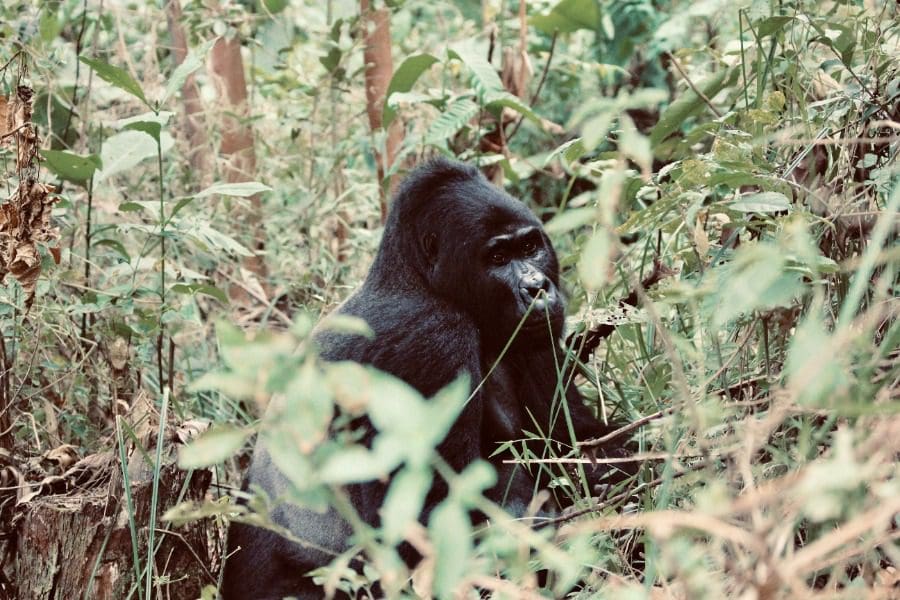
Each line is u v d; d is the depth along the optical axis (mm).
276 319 5961
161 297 4316
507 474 3883
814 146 3406
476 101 5949
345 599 3631
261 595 3766
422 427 1474
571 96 7551
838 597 1906
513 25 7078
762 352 3238
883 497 1909
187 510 2355
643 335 4203
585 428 4094
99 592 3340
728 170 3170
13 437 3777
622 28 7559
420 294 3887
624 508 3195
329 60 5965
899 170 2943
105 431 4355
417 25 8328
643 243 4312
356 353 3773
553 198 7211
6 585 3420
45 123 5820
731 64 4395
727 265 2648
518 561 1869
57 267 4223
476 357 3814
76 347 4355
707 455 2246
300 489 1762
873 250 1905
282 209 6121
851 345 2217
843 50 3682
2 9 5457
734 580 2141
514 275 3775
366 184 5988
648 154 1731
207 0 6090
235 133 6141
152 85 6066
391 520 1460
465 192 3861
